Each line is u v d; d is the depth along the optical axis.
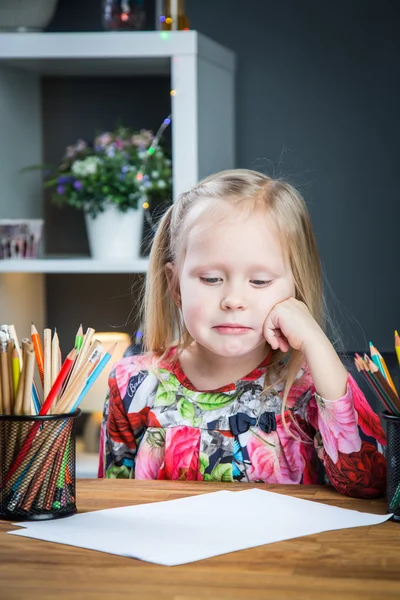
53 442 1.11
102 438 1.59
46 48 2.66
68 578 0.89
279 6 3.06
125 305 3.12
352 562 0.94
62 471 1.13
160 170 2.71
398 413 1.12
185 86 2.63
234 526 1.07
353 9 3.04
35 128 3.03
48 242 3.09
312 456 1.46
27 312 2.97
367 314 3.08
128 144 2.76
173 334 1.60
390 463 1.12
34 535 1.04
